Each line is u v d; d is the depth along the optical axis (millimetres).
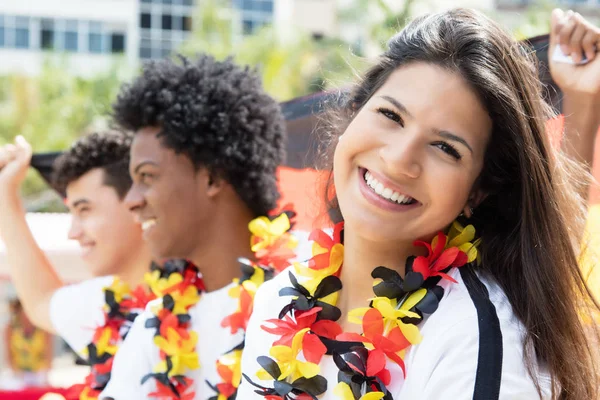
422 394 1075
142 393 1620
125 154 2260
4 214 2414
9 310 4758
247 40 15797
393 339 1123
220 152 1677
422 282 1159
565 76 1604
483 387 1021
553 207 1179
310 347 1187
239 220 1729
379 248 1231
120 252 2252
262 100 1817
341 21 15234
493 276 1193
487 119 1142
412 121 1130
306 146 2053
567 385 1129
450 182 1127
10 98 16641
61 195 2475
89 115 16250
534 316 1140
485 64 1128
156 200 1668
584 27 1583
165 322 1621
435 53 1145
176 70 1771
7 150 2467
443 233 1234
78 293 2270
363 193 1176
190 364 1600
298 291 1269
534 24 7738
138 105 1704
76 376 5172
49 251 3586
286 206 1867
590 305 1215
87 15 21906
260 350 1313
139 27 22406
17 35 21531
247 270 1606
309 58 14906
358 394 1117
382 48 1324
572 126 1598
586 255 1360
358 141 1170
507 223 1224
